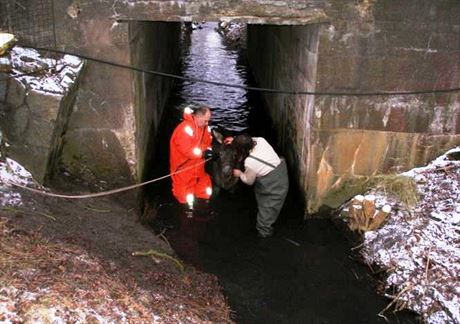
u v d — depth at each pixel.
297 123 7.91
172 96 12.07
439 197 6.42
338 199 7.05
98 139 6.55
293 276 6.09
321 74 6.32
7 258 4.21
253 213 7.28
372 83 6.37
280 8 5.96
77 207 6.04
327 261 6.34
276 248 6.57
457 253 5.70
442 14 5.98
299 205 7.54
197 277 5.84
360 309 5.60
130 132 6.52
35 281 4.06
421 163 6.86
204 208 7.34
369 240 6.39
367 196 6.52
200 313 5.05
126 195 6.79
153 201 7.45
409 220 6.30
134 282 4.88
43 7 5.87
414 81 6.36
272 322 5.38
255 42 13.59
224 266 6.21
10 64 5.79
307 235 6.83
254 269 6.18
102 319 3.99
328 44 6.17
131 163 6.68
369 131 6.63
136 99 6.69
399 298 5.60
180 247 6.48
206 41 17.77
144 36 7.37
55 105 5.73
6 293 3.81
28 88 5.73
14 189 5.45
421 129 6.63
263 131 10.54
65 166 6.63
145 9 5.92
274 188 6.50
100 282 4.47
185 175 6.96
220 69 14.52
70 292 4.10
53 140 6.01
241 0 5.93
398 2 5.94
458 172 6.58
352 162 6.84
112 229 5.96
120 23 5.99
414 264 5.80
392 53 6.21
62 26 5.97
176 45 13.30
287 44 8.90
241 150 6.39
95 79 6.25
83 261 4.70
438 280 5.52
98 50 6.09
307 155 7.04
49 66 5.91
